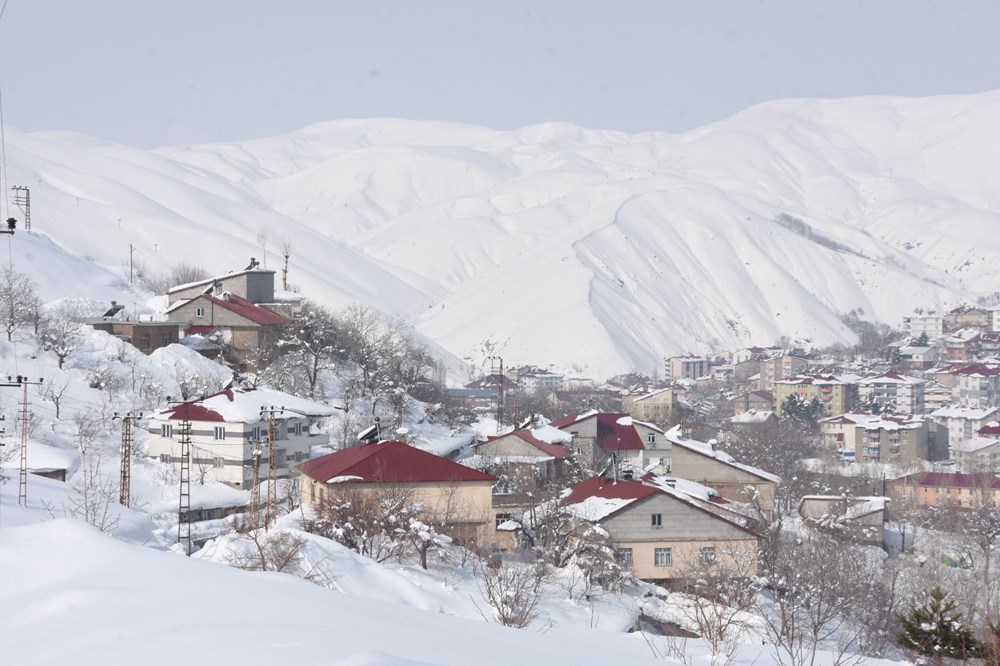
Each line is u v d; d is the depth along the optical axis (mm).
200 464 103000
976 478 153625
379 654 24250
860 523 102750
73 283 188375
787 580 70250
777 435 173500
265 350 146875
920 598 70500
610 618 61000
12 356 122188
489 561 64375
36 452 94688
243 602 29969
